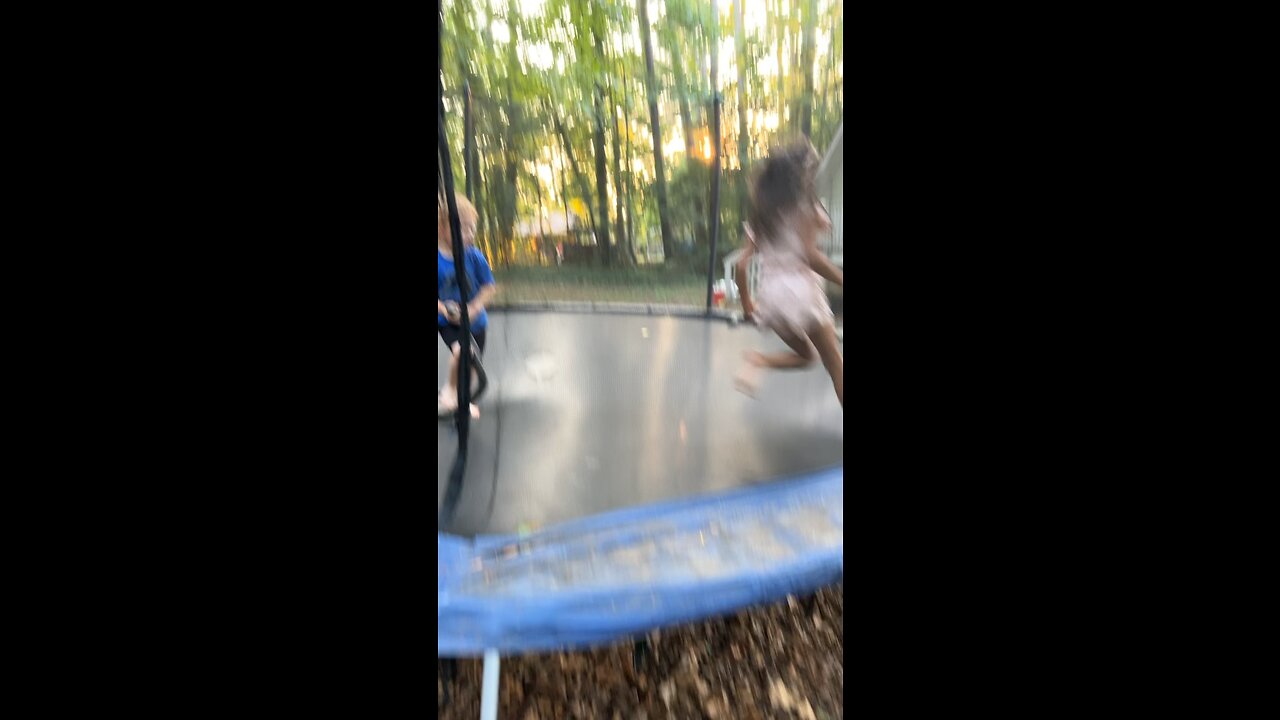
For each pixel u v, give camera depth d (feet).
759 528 6.84
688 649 6.45
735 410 7.30
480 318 7.17
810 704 6.13
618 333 7.35
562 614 6.33
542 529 6.70
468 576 6.39
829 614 6.47
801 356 7.39
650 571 6.51
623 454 6.89
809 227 7.45
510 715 6.05
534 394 7.22
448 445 6.82
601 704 6.07
